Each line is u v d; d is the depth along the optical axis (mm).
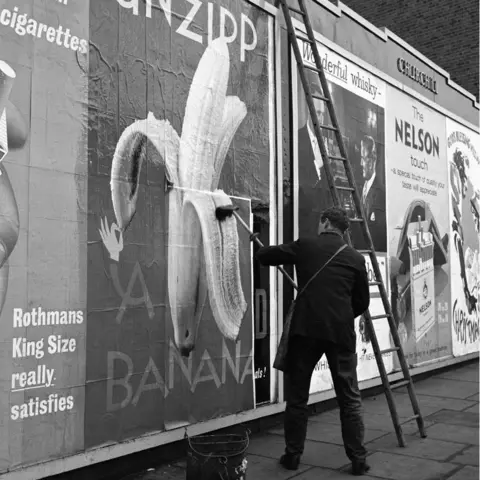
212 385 5035
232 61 5449
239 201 5453
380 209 7676
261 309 5629
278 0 6066
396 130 8133
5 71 3662
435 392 7535
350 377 4504
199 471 3775
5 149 3639
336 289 4473
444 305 9148
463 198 9969
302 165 6258
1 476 3512
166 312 4652
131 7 4508
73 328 3963
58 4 3982
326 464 4641
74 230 4008
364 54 7570
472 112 10461
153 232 4586
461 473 4438
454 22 13211
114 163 4309
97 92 4219
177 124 4848
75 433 3941
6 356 3578
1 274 3578
